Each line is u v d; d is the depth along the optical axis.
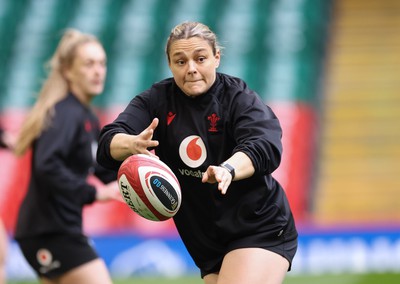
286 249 15.23
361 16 58.72
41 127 20.91
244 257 14.77
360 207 45.38
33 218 20.95
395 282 32.75
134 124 15.12
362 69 54.50
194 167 14.91
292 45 56.47
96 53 22.08
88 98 22.27
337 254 35.62
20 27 60.06
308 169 46.31
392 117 50.81
